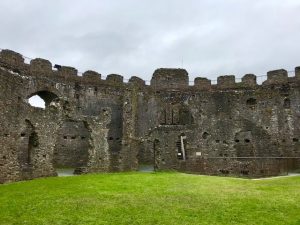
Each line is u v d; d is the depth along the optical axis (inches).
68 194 911.7
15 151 1314.0
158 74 2324.1
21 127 1359.5
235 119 2164.1
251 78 2194.9
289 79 2092.8
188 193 914.1
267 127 2094.0
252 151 2118.6
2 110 1257.4
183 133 2114.9
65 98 1795.0
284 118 2059.5
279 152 2033.7
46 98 1979.6
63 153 2000.5
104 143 1712.6
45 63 1925.4
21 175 1322.6
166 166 2017.7
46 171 1446.9
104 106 2126.0
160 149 2054.6
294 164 1753.2
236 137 2166.6
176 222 626.8
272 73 2144.4
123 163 1823.3
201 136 2150.6
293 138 2011.6
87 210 719.7
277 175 1675.7
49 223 626.5
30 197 868.0
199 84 2272.4
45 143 1464.1
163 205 759.1
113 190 983.6
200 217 659.4
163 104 2274.9
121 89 2202.3
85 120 1657.2
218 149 2140.7
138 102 2226.9
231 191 946.1
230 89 2217.0
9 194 919.7
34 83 1847.9
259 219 645.9
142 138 2031.3
